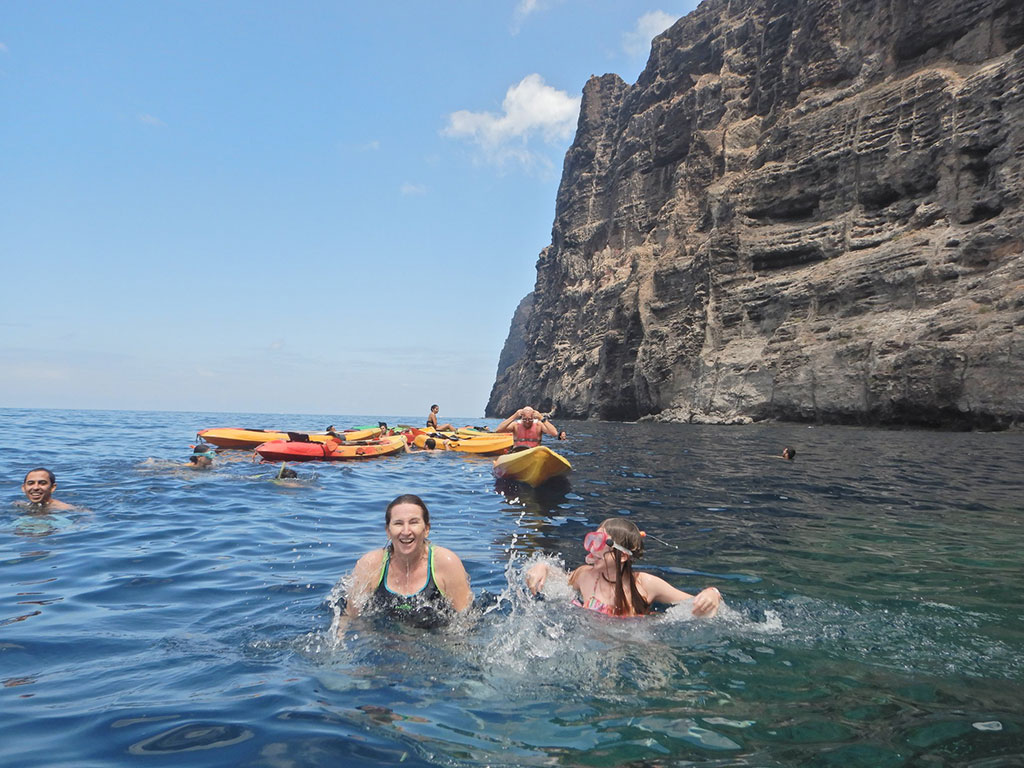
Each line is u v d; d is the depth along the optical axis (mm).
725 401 33281
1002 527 6340
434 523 6816
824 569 4777
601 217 61438
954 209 26578
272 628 3521
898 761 2158
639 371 39906
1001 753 2205
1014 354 21531
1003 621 3611
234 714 2510
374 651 3189
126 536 6039
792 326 31203
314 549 5605
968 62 28188
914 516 6922
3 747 2250
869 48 32750
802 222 33844
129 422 35625
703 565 4902
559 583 4336
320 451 13984
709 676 2883
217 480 10133
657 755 2205
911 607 3859
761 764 2143
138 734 2350
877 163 30312
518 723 2445
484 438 17328
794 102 36750
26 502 7594
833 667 2988
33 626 3549
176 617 3717
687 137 46969
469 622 3627
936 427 24266
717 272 36188
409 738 2332
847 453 14719
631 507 7738
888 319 26953
